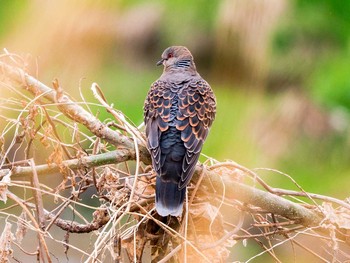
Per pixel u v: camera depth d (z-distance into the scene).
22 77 7.98
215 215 7.93
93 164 7.84
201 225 8.22
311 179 13.83
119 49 18.34
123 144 7.96
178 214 7.78
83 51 12.40
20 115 7.88
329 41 15.58
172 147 8.47
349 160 14.08
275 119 14.04
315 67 15.54
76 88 13.54
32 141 8.30
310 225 8.44
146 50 19.16
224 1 11.88
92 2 11.84
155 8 18.75
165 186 7.96
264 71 12.35
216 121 13.83
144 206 8.10
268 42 11.80
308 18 15.31
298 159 14.00
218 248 8.23
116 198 8.08
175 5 18.34
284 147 13.96
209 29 17.47
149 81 18.56
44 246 7.32
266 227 8.63
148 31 18.88
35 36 11.93
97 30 12.09
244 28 11.57
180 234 7.79
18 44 12.00
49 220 8.19
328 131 14.08
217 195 8.20
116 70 18.17
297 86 15.33
